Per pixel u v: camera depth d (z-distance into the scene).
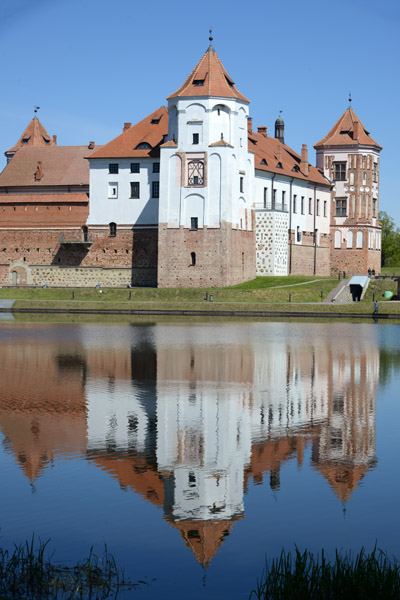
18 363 49.97
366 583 16.27
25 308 99.88
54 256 126.38
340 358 53.66
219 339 66.62
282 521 20.58
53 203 126.94
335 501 22.08
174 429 30.91
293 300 105.88
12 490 22.92
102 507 21.52
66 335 69.00
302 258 135.88
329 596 16.08
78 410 34.56
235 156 115.00
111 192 122.94
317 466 25.67
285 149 144.12
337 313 95.88
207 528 20.03
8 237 128.62
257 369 48.06
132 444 28.39
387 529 20.02
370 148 149.75
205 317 94.69
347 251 148.88
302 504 21.83
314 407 35.75
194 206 113.94
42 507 21.52
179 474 24.67
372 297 111.56
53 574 17.52
